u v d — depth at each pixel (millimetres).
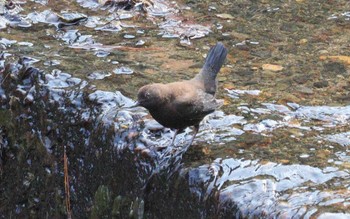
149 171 11766
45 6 18078
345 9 18078
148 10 17828
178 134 12055
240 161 11070
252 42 16156
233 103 13078
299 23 17250
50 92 13797
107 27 16875
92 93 13312
